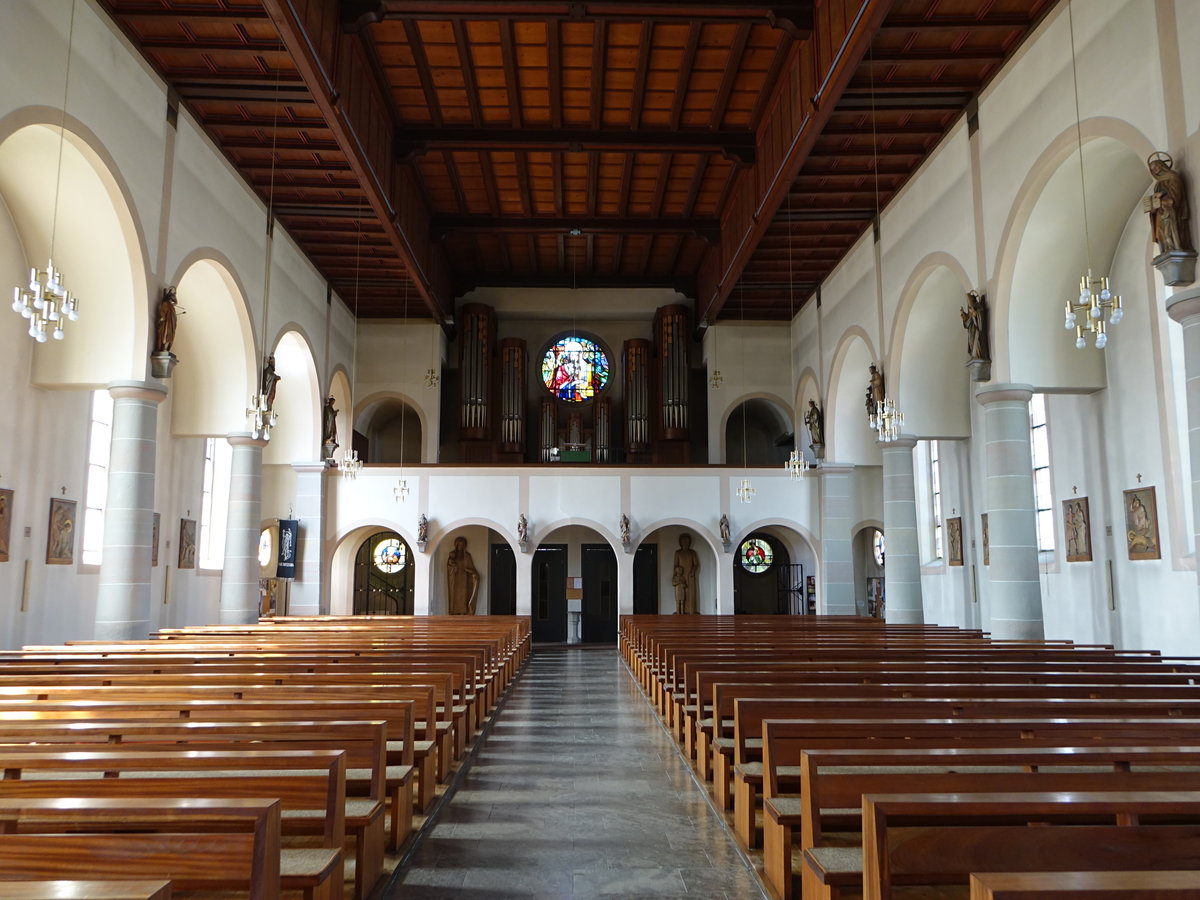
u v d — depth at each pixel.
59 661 9.03
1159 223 9.09
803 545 26.05
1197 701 5.86
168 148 13.46
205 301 16.33
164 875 2.66
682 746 9.30
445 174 19.22
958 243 14.64
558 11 13.01
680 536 27.45
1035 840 2.74
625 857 5.55
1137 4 9.95
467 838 5.95
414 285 23.17
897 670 8.45
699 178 19.33
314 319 21.38
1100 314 9.58
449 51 14.52
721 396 25.91
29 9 9.84
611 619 27.06
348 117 13.41
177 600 18.22
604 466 23.66
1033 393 13.36
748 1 12.95
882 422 16.08
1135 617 13.68
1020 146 12.60
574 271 25.88
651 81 15.55
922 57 13.13
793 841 5.11
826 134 15.41
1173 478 12.70
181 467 18.27
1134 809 2.95
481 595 26.89
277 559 21.80
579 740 9.69
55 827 3.42
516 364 26.98
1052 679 7.53
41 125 10.31
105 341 12.63
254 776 3.79
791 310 25.73
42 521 13.58
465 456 26.06
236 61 13.09
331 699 6.64
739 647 10.94
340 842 4.08
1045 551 16.62
